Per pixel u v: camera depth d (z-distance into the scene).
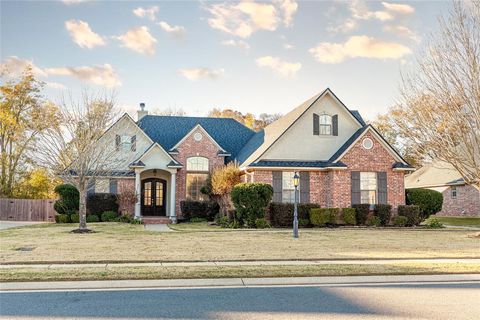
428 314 6.93
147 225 25.47
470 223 29.98
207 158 30.25
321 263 11.81
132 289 8.92
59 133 21.59
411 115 22.27
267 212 24.45
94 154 22.41
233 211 24.27
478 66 19.25
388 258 12.78
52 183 39.50
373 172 25.53
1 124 39.56
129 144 29.36
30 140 31.16
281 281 9.73
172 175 28.47
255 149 28.50
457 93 19.77
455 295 8.38
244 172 26.81
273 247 15.16
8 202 34.25
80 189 21.05
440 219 34.00
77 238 17.94
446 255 13.53
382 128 49.41
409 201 26.22
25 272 10.20
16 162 39.91
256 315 6.88
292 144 26.20
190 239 17.64
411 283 9.64
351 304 7.62
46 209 34.38
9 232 20.88
